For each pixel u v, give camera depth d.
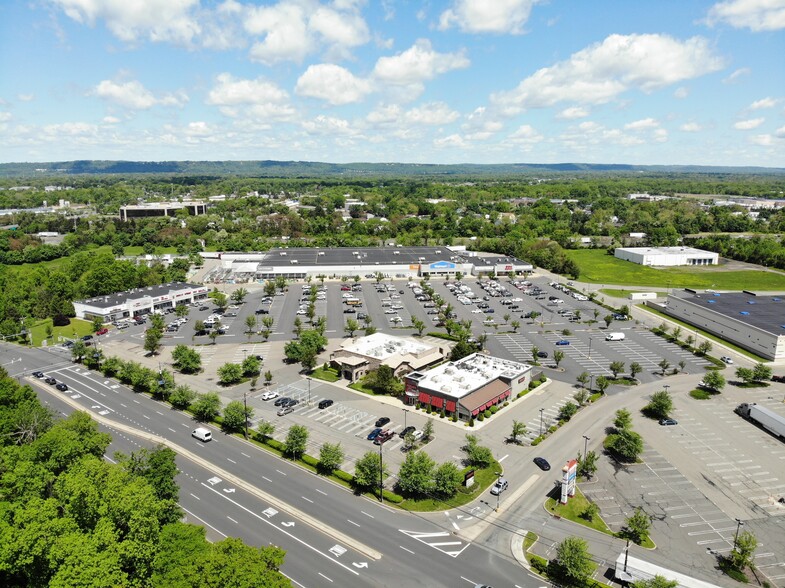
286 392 127.06
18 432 94.62
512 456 99.06
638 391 128.75
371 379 127.94
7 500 75.56
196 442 104.19
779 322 163.00
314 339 146.75
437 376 122.06
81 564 58.00
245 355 152.25
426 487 84.44
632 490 89.19
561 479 90.56
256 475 93.00
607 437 106.31
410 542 76.19
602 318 192.50
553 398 124.69
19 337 169.62
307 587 67.25
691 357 153.38
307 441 103.94
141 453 82.56
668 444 104.00
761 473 94.44
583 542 69.00
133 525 64.06
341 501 85.75
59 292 197.88
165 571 61.69
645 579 66.62
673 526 80.25
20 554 60.44
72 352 149.62
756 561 73.06
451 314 192.00
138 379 126.81
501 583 68.38
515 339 168.62
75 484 69.56
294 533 78.06
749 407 114.31
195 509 83.12
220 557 56.91
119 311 186.62
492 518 81.62
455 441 104.12
